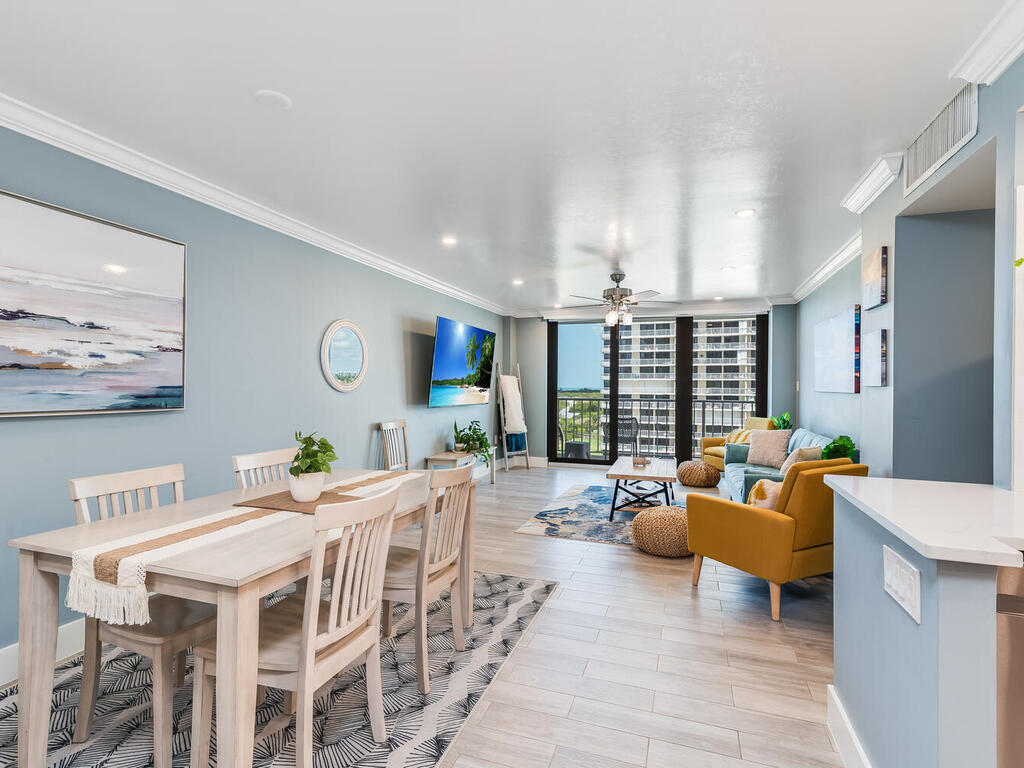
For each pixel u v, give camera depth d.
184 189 2.98
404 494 2.51
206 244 3.17
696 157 2.68
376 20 1.65
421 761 1.77
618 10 1.60
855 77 1.96
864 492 1.65
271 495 2.43
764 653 2.51
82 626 2.53
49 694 1.70
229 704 1.43
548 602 3.08
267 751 1.83
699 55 1.83
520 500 5.71
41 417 2.36
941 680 1.14
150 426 2.85
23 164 2.28
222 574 1.42
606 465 7.98
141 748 1.84
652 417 7.81
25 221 2.26
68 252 2.42
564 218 3.65
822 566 2.92
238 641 1.42
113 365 2.62
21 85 2.06
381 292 4.98
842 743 1.80
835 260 4.60
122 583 1.49
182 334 2.98
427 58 1.86
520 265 5.08
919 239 2.69
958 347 2.63
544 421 8.13
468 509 2.77
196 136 2.49
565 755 1.81
